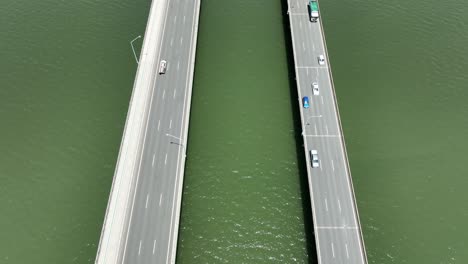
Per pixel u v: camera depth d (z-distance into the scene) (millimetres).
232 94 107875
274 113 104250
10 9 123312
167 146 92312
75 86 105750
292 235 84250
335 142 95000
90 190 87875
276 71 114000
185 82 104688
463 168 93500
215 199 88875
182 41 114625
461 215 86188
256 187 91062
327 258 77875
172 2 126312
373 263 80125
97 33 118312
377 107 104750
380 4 131625
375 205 87500
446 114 103625
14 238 80812
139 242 78188
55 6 125062
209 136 99062
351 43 120000
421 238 83125
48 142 95000
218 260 80812
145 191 85000
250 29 124562
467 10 129750
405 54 117375
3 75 107188
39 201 85812
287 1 127812
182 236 83375
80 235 81750
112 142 95562
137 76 103250
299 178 92562
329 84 106562
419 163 94250
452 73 112688
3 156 92375
